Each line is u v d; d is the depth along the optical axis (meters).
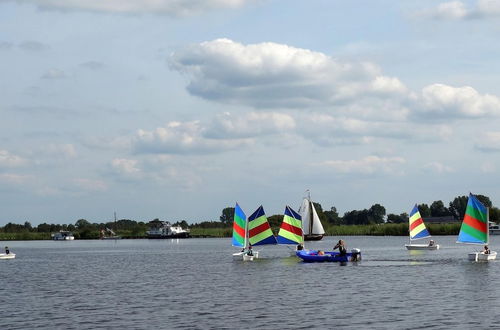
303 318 43.22
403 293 54.84
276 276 72.75
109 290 62.59
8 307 51.22
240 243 100.19
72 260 120.81
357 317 43.12
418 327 39.25
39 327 41.78
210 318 43.97
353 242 186.12
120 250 168.00
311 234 168.38
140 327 41.12
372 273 73.88
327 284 63.16
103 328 41.00
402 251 125.12
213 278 72.62
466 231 89.75
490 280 63.84
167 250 158.75
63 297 57.44
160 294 58.00
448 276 68.62
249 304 50.31
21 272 90.00
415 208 130.50
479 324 39.84
